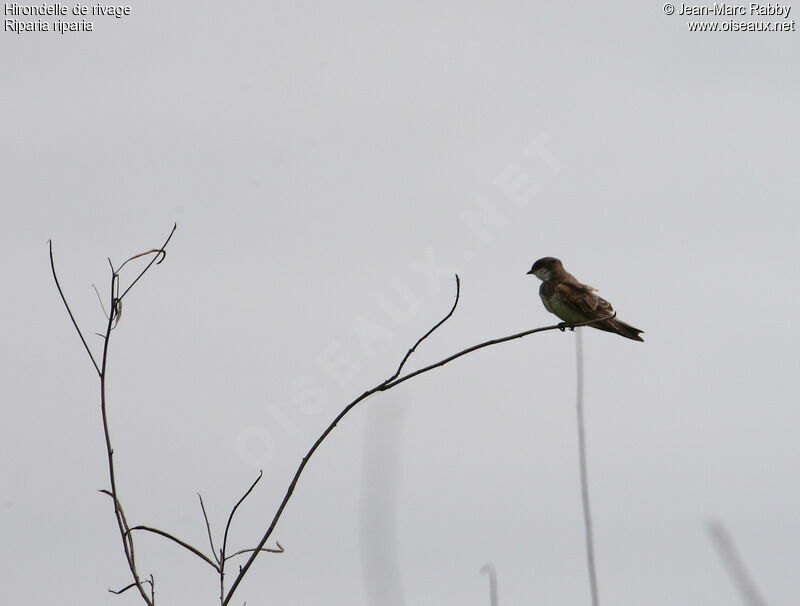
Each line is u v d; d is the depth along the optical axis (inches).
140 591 391.2
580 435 399.5
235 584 399.5
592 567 379.2
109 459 402.0
